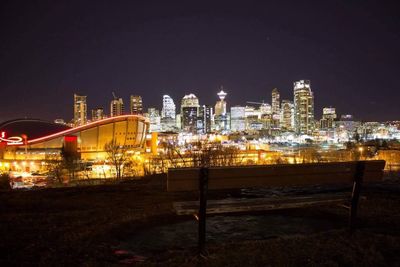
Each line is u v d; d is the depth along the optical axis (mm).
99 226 7898
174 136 192250
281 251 6008
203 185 5992
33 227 7934
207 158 51250
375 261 5523
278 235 7500
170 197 12258
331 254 5820
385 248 6129
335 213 9102
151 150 133500
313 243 6395
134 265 5559
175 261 5711
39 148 120812
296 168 6566
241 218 8945
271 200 6805
